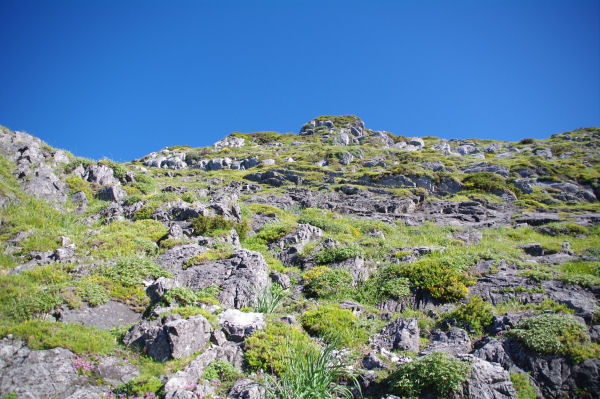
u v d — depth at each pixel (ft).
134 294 43.68
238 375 33.12
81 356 32.04
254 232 78.79
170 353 33.65
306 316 44.04
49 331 33.76
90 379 30.22
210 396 29.68
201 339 35.65
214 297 46.16
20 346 31.55
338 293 53.16
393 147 255.29
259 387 30.35
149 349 34.32
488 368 32.07
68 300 39.17
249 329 38.22
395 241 79.20
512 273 53.31
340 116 324.19
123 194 83.92
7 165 72.95
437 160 172.96
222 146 270.67
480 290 50.78
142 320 40.32
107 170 90.68
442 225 97.66
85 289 41.50
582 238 82.64
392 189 129.39
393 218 104.27
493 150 220.84
